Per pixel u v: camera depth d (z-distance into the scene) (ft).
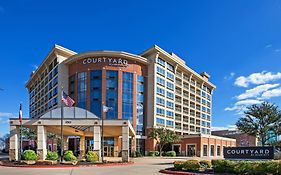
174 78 303.68
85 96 247.29
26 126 130.82
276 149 86.12
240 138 359.25
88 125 125.59
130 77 256.73
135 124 254.06
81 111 128.67
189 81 338.75
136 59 260.83
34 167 97.14
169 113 289.33
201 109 371.35
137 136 253.44
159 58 278.87
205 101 387.75
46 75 318.04
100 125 125.49
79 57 254.47
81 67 254.47
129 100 252.83
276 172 65.62
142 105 264.11
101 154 127.65
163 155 248.93
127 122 127.85
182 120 316.40
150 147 258.78
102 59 249.75
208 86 401.49
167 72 290.97
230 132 382.63
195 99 354.95
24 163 105.09
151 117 264.52
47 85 309.42
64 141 203.00
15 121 126.82
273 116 146.41
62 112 118.83
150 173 80.59
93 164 106.42
